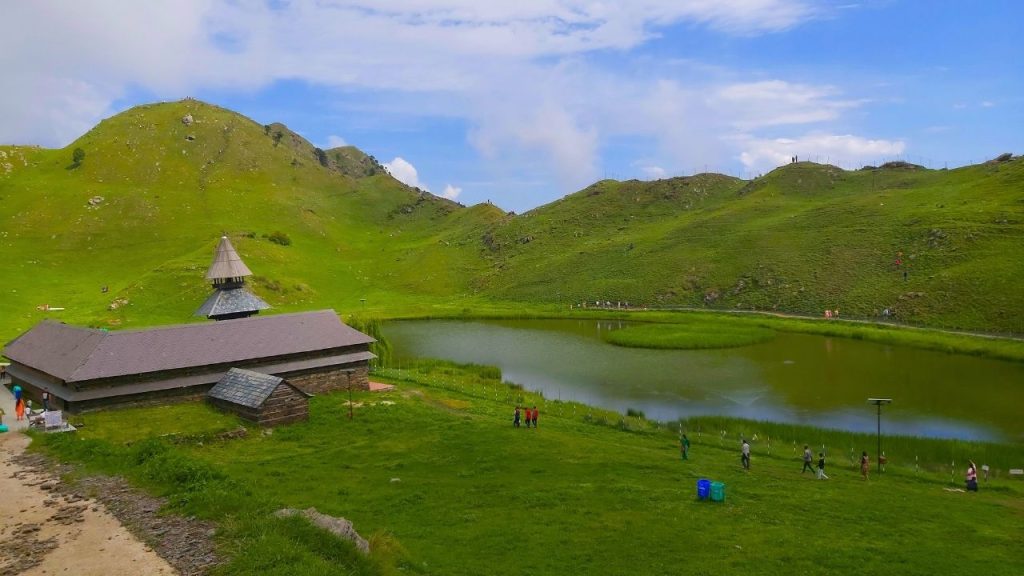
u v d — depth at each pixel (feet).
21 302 461.37
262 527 80.84
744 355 321.93
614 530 106.01
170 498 94.43
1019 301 343.05
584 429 191.83
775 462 165.58
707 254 569.23
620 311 487.20
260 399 178.09
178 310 451.94
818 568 91.97
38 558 75.72
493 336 404.98
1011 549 101.96
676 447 177.06
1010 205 463.83
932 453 174.60
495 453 155.53
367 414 193.67
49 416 146.82
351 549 78.54
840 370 281.13
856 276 447.42
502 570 88.74
